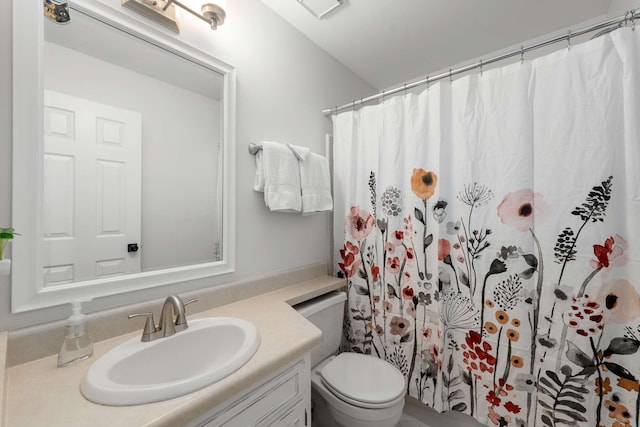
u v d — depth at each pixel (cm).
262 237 136
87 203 84
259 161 130
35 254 74
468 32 159
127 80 93
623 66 91
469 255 124
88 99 85
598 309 98
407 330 144
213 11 102
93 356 75
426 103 135
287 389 81
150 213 99
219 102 118
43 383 63
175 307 85
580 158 99
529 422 111
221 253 119
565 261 103
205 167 114
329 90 179
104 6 86
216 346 89
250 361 71
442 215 130
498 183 116
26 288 72
